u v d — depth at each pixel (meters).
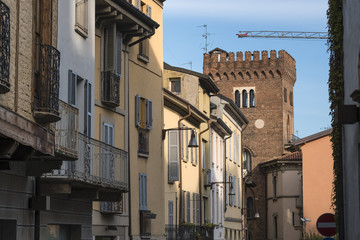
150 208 52.81
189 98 77.81
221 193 93.69
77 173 33.47
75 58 36.59
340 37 36.31
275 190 140.25
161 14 56.47
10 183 29.27
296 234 133.25
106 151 38.53
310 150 106.62
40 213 32.44
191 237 65.88
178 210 65.62
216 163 89.50
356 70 32.44
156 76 54.81
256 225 144.75
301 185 134.00
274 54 163.38
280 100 162.88
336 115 31.53
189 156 71.25
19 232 30.16
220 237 92.00
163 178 55.66
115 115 46.44
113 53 44.78
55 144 29.45
